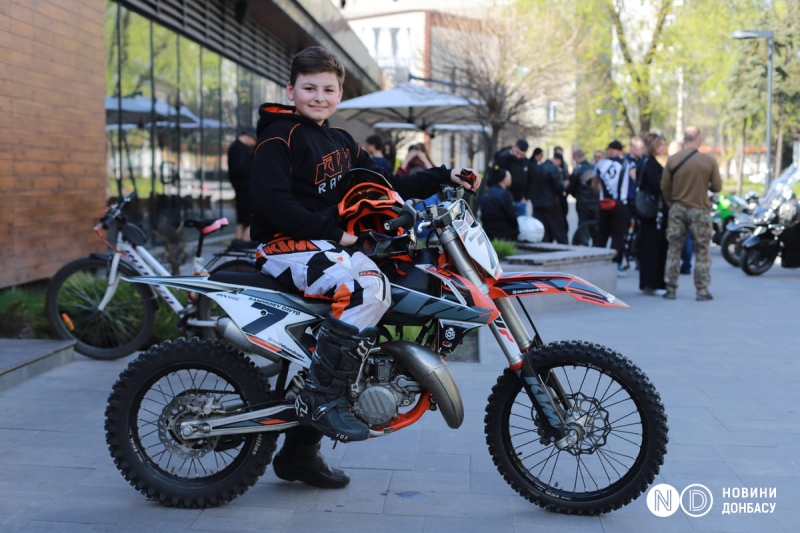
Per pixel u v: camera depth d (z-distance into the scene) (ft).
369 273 11.55
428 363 11.68
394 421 12.01
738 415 17.35
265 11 55.47
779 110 134.51
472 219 12.19
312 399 11.68
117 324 21.67
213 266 23.31
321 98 11.97
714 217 53.47
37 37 29.22
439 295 11.89
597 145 110.93
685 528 11.83
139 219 42.29
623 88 93.97
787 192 41.06
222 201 58.13
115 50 38.75
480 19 66.59
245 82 61.82
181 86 48.75
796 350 23.86
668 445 15.43
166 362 12.25
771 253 41.65
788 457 14.80
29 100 28.68
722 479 13.73
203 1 46.98
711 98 107.14
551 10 75.41
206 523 11.84
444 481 13.56
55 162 30.71
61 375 19.72
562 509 12.25
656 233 34.71
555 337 25.63
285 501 12.73
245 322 11.96
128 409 12.28
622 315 29.81
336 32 73.97
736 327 27.50
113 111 38.60
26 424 16.03
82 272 21.74
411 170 34.50
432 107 52.11
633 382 11.94
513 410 17.13
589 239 49.70
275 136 11.83
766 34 75.51
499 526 11.85
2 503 12.40
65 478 13.42
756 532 11.70
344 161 12.49
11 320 22.52
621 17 92.58
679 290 36.68
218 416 12.21
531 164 46.21
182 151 49.29
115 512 12.17
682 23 92.17
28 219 28.71
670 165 33.22
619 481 12.12
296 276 11.89
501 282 12.17
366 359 11.91
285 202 11.56
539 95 67.51
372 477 13.74
